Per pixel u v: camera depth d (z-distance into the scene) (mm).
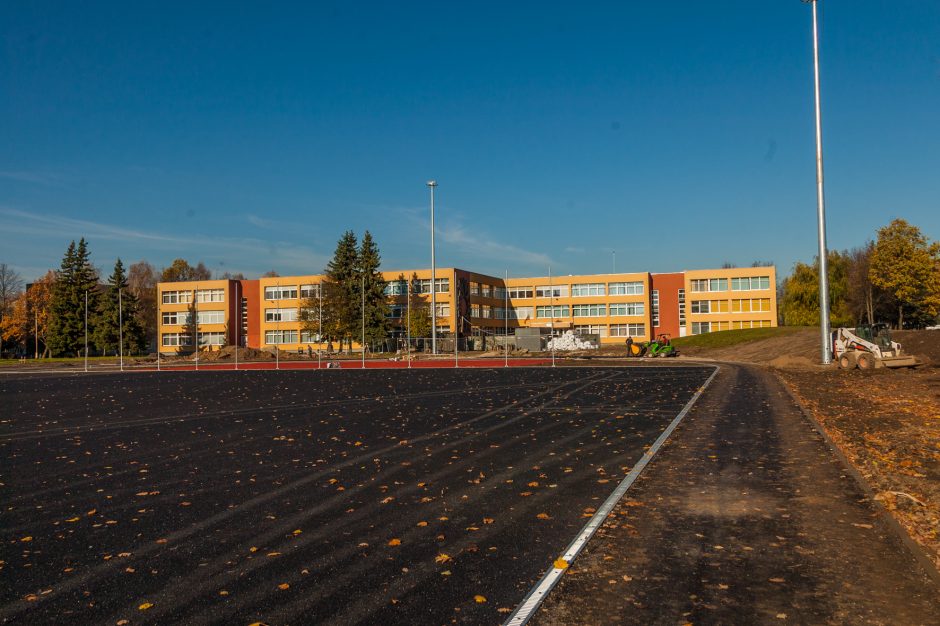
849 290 87875
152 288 121250
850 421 14898
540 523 7492
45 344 91812
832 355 36406
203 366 56500
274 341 100375
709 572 5887
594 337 80250
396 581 5809
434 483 9719
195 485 9984
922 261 66250
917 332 48656
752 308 93562
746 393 21938
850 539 6703
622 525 7340
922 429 13406
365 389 27344
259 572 6133
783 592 5430
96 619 5191
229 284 101938
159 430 16281
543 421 16250
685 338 71062
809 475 9516
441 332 92062
